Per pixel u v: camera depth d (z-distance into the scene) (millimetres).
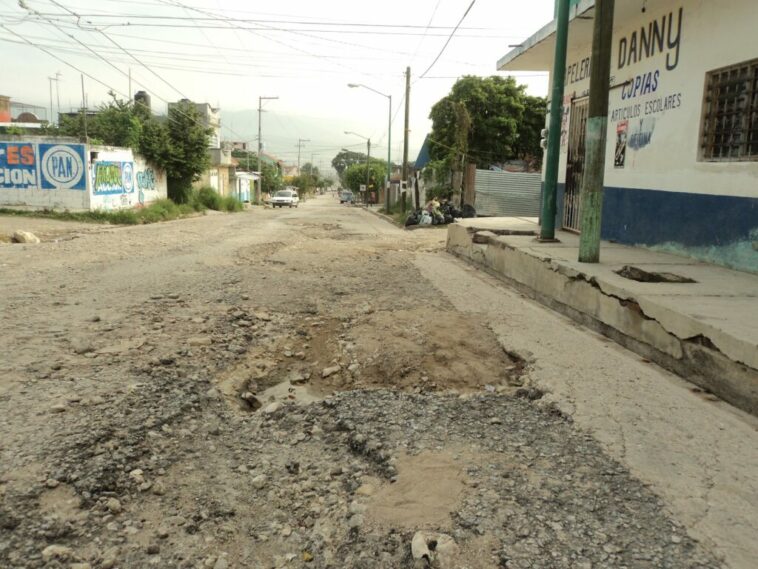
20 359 4832
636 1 8523
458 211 25344
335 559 2602
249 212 36281
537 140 34000
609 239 10242
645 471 3275
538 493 3031
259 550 2680
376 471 3326
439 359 5352
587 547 2600
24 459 3184
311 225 22781
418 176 32969
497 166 32625
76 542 2619
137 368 4754
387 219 32312
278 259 11578
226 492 3131
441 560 2506
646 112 9102
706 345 4578
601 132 7176
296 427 3965
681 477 3213
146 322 6215
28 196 21953
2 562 2438
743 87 7109
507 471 3268
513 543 2619
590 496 3014
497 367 5277
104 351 5160
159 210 25156
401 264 11656
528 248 8953
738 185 7082
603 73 7059
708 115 7730
